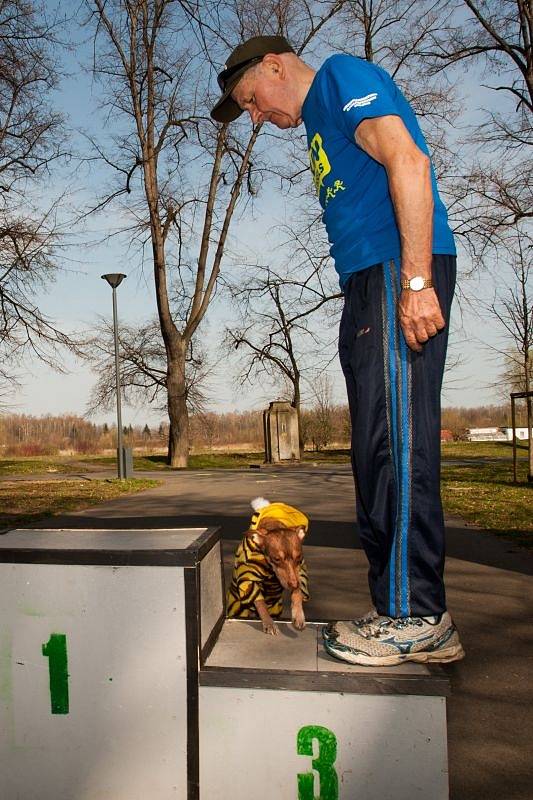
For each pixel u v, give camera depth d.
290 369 35.72
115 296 19.92
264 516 3.51
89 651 2.37
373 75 2.33
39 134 19.72
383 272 2.34
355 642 2.33
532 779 2.84
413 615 2.31
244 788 2.26
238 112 2.91
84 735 2.37
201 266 28.91
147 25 24.91
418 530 2.31
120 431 19.53
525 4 16.38
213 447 56.53
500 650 4.37
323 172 2.51
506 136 16.48
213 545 2.72
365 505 2.41
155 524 9.88
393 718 2.18
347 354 2.49
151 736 2.32
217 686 2.27
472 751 3.09
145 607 2.33
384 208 2.37
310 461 31.25
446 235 2.43
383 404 2.33
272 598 3.42
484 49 17.47
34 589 2.40
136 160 26.67
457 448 38.31
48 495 14.28
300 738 2.22
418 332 2.22
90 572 2.37
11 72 18.56
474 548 7.75
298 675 2.23
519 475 17.94
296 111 2.70
